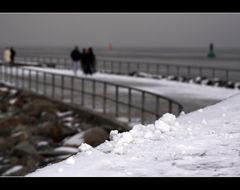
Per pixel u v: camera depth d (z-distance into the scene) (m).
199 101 25.56
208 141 7.73
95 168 6.25
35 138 19.66
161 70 104.12
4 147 18.94
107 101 26.23
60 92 31.33
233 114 10.30
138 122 18.50
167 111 21.56
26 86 36.38
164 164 6.41
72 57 45.88
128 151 7.22
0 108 29.03
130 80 41.84
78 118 22.67
